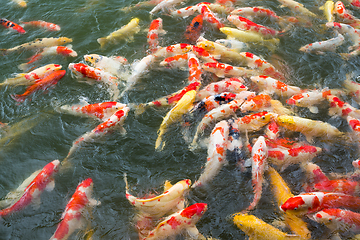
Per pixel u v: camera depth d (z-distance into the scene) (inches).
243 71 209.5
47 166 186.9
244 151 190.1
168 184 185.5
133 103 204.4
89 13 237.6
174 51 216.1
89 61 214.8
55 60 218.8
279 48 219.6
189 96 198.2
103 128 195.3
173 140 195.5
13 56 220.2
